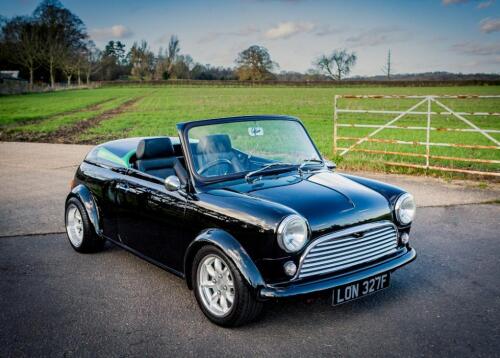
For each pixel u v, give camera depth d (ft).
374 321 12.22
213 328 11.98
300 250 10.93
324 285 10.97
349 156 38.42
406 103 138.82
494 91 202.39
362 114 103.09
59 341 11.44
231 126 14.10
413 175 31.86
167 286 14.66
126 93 225.15
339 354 10.68
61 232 20.24
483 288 14.16
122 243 16.05
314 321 12.27
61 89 295.28
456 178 30.71
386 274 12.22
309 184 13.11
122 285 14.73
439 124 79.15
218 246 11.51
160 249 14.16
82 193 17.11
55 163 39.11
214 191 12.66
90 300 13.69
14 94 227.61
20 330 12.01
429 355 10.60
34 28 319.06
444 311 12.71
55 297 13.92
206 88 285.02
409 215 13.00
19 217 22.53
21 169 36.27
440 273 15.35
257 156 14.23
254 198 11.94
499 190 27.17
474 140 57.77
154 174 15.19
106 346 11.19
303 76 364.58
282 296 10.62
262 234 10.86
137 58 389.19
